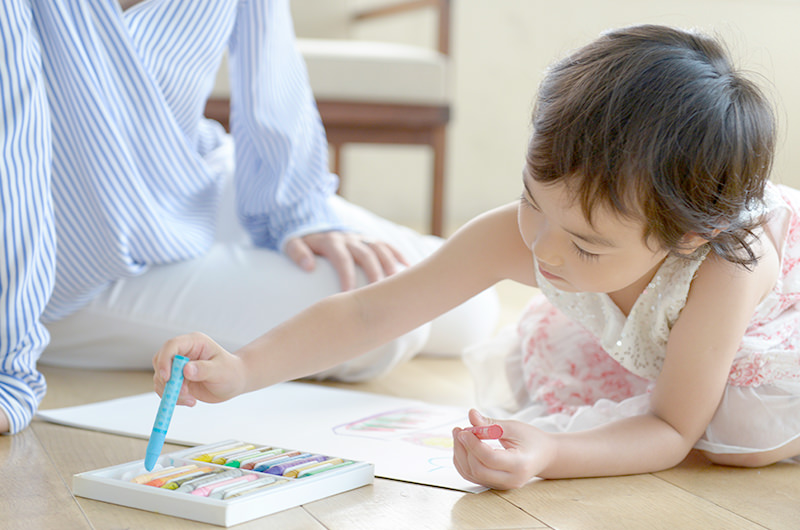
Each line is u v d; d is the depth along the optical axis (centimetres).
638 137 71
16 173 91
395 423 99
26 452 84
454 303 95
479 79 355
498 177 362
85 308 123
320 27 303
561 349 110
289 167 133
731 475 88
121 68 118
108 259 119
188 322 123
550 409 106
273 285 125
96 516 68
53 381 118
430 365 138
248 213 136
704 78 75
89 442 88
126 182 117
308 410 103
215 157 151
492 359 117
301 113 138
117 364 127
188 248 126
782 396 91
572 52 80
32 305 94
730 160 74
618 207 71
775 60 352
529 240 78
